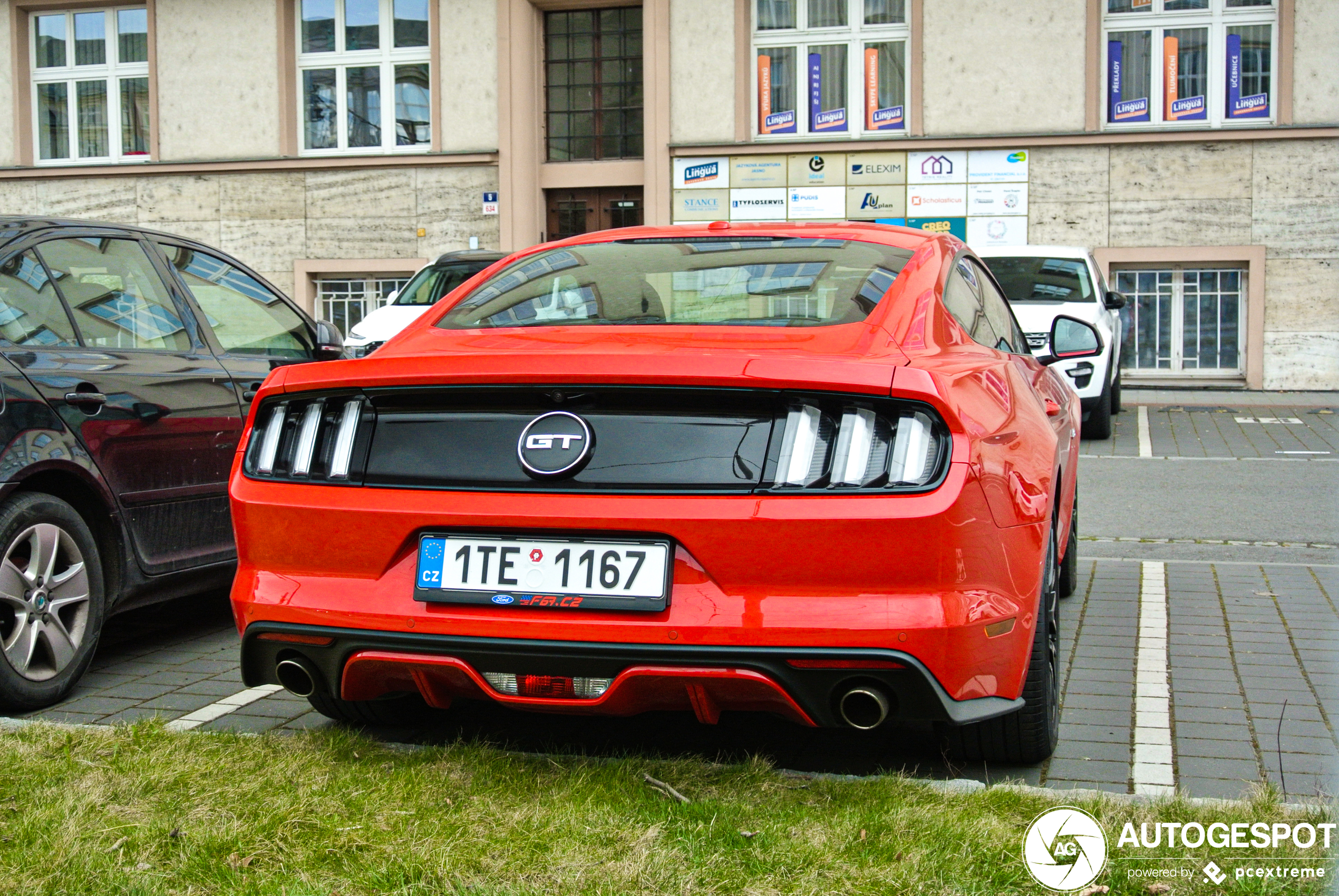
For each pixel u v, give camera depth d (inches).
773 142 769.6
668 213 785.6
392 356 124.6
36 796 116.0
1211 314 741.3
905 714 109.4
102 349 171.6
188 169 837.8
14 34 860.6
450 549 115.0
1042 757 131.6
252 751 130.5
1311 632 191.9
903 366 110.2
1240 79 735.1
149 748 130.7
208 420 185.2
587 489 111.1
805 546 106.9
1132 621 201.6
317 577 120.0
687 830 107.8
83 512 167.0
